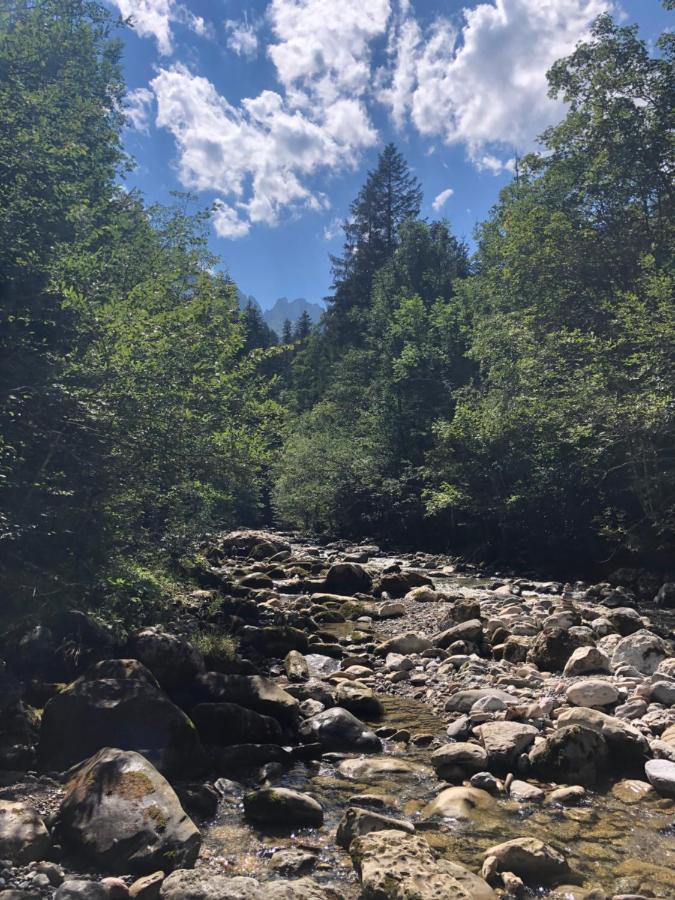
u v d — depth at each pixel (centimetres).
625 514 2088
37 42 1338
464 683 868
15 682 621
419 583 1761
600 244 2488
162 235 2202
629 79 2402
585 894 398
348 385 5119
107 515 835
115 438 809
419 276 5588
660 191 2512
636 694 757
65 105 1274
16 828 414
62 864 409
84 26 1616
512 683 851
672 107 2389
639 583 1700
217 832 477
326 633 1199
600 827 491
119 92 1866
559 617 1149
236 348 1201
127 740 551
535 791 543
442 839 472
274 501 3862
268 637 1035
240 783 571
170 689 709
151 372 826
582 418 1809
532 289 2659
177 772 562
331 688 848
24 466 750
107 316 842
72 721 554
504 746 608
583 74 2584
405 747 671
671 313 1720
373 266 7075
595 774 571
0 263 747
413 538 3303
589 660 867
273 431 1152
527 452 2372
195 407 931
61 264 825
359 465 3684
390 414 3947
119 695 570
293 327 11188
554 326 2445
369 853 418
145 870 401
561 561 2245
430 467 2891
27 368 714
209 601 1201
